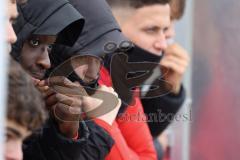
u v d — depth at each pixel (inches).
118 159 251.1
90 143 226.8
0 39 140.7
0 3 141.1
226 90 343.9
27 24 216.7
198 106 340.5
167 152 332.2
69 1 239.3
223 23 339.0
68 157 209.3
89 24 236.1
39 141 207.2
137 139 272.8
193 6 329.7
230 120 346.6
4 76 140.9
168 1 287.4
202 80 339.3
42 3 219.0
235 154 352.5
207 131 343.3
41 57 218.7
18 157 170.9
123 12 282.0
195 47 335.9
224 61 342.0
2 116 140.5
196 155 343.3
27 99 167.6
